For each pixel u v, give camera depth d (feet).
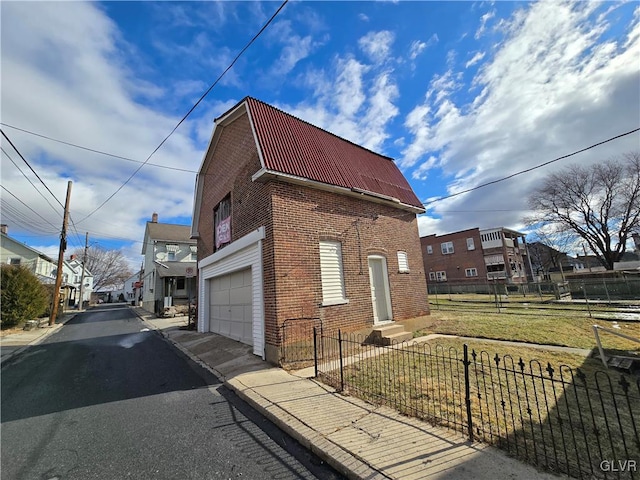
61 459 12.12
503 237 127.85
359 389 17.70
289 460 11.57
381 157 45.80
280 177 27.04
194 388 20.47
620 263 98.63
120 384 21.88
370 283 33.12
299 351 25.09
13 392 20.83
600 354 21.15
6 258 106.22
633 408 13.84
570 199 109.81
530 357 22.90
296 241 27.35
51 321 63.62
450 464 10.11
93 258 201.16
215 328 41.16
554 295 76.89
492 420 13.12
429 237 142.82
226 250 35.63
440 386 17.48
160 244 102.06
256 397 17.33
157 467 11.35
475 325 37.70
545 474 9.34
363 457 10.84
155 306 87.15
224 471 10.96
